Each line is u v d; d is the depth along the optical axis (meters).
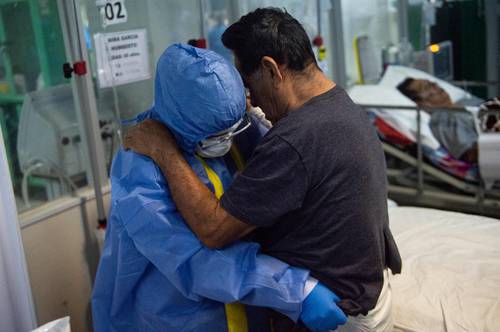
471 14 3.77
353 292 1.21
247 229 1.16
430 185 3.25
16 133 1.77
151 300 1.30
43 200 1.87
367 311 1.21
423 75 3.62
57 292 1.89
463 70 3.89
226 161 1.40
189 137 1.18
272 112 1.23
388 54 3.93
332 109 1.14
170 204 1.20
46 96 1.84
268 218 1.13
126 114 2.11
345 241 1.17
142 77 2.15
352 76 3.72
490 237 2.08
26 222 1.76
